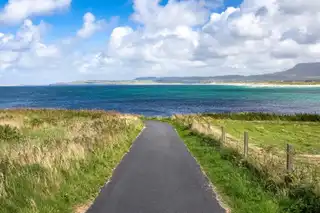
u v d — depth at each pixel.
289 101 111.75
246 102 104.94
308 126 37.28
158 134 23.98
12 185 7.82
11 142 15.72
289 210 7.30
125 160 13.32
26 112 35.69
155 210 7.41
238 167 11.52
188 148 16.92
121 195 8.48
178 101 109.19
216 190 9.04
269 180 9.20
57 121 27.05
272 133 31.67
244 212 7.29
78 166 10.20
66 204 7.63
